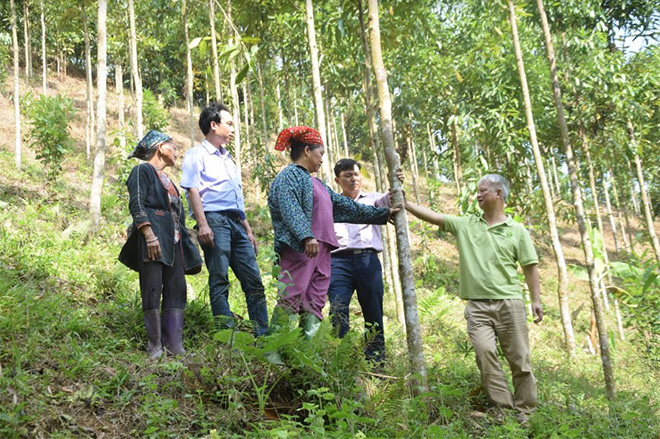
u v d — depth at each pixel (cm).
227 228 432
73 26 1591
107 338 372
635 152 1222
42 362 306
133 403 292
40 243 577
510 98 1202
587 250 623
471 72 1182
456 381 427
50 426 254
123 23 1299
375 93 977
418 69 1197
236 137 1234
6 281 406
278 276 364
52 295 425
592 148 1257
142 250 377
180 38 1323
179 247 398
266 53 1108
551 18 1163
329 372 333
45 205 841
